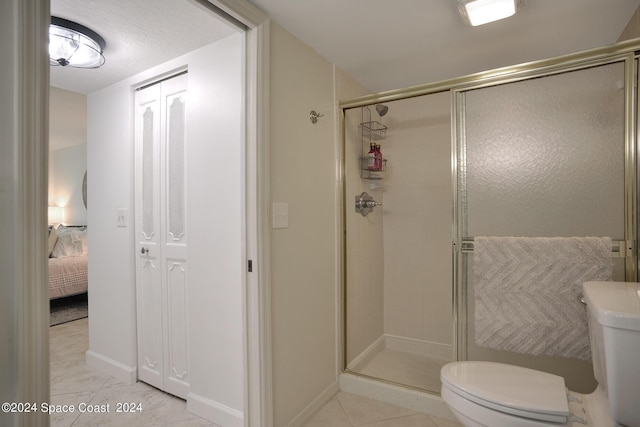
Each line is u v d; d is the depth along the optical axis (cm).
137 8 150
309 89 193
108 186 241
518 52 203
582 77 158
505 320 167
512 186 172
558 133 163
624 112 151
